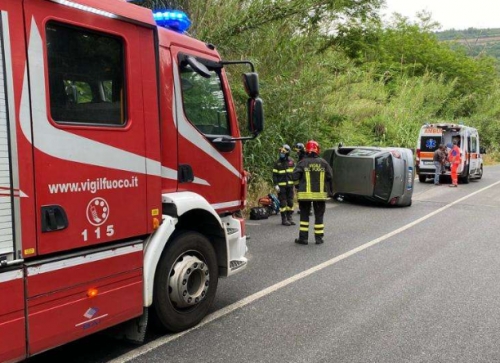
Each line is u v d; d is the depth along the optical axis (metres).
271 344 4.12
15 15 2.84
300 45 13.70
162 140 4.05
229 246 4.97
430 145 19.97
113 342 4.13
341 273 6.36
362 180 12.69
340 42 21.58
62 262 3.16
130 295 3.68
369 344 4.14
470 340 4.24
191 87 4.42
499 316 4.83
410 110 27.17
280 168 9.92
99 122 3.38
